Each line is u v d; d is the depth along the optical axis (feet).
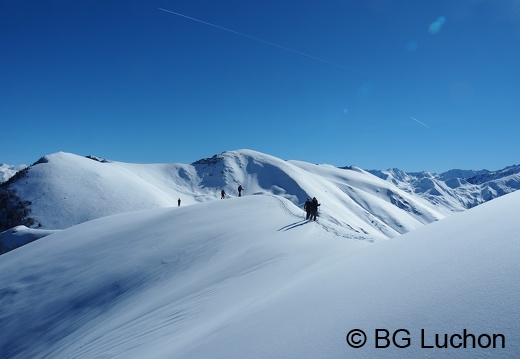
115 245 61.77
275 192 457.27
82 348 26.66
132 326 26.14
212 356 10.99
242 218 64.80
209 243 49.75
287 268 28.19
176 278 39.24
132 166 508.94
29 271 58.90
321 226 54.13
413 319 7.93
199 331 16.93
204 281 32.30
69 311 41.70
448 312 7.54
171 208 98.12
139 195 304.71
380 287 11.05
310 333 9.54
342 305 10.85
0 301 50.47
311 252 33.55
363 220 451.94
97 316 37.32
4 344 39.40
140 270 46.14
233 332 12.66
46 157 340.80
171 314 25.04
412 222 532.73
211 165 545.44
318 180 545.85
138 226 74.38
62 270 55.98
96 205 270.26
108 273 48.37
